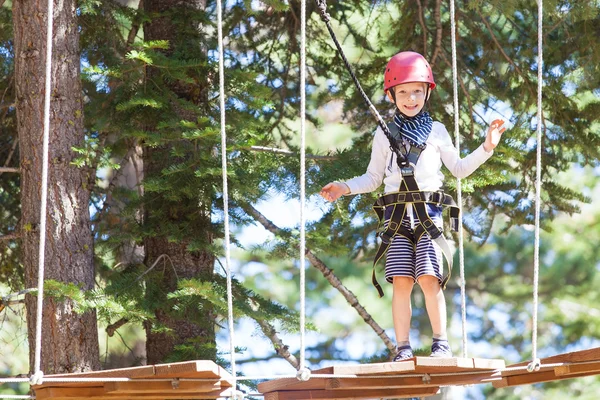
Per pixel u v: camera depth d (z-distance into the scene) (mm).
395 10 14180
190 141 10477
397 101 7508
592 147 12797
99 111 10672
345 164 11125
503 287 25703
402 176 7340
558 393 24188
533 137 12945
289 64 13492
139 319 10000
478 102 13125
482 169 10977
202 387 6477
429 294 7199
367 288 24719
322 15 7332
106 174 17266
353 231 13625
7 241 12570
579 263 25125
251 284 24469
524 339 25969
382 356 12055
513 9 10883
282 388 7141
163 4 11594
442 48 13094
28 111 9992
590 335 24938
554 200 13289
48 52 6867
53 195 9891
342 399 7348
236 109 10922
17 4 10117
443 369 6625
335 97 13352
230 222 10961
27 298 9906
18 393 18516
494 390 24984
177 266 11016
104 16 11492
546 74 12734
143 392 6617
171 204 10977
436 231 7246
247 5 10344
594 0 11680
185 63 10203
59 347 9648
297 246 11148
